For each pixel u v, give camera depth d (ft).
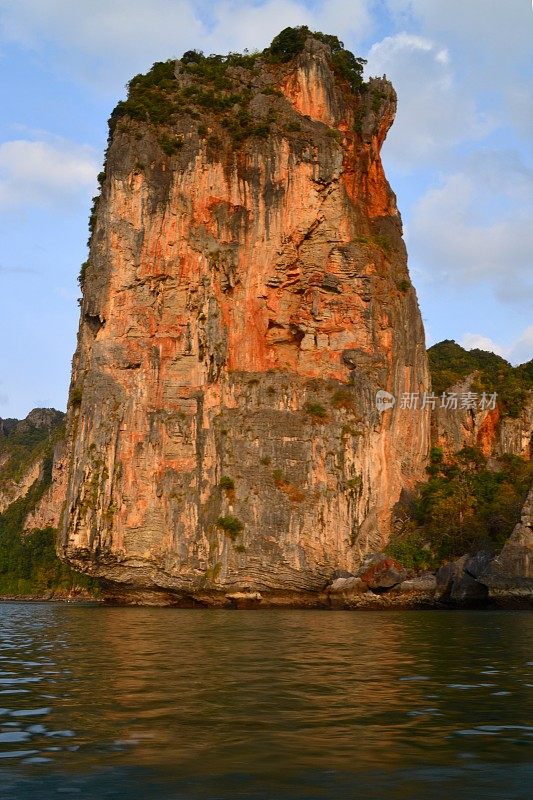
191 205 234.17
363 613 178.29
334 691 61.26
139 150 234.58
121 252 231.09
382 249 247.91
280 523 214.90
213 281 231.50
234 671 73.10
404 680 67.15
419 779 38.60
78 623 148.36
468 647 95.45
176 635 116.98
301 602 215.10
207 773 39.47
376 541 219.82
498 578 187.93
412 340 248.32
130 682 66.13
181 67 250.57
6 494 562.25
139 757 42.16
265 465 220.02
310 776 39.01
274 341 236.22
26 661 82.12
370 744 44.78
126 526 218.79
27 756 42.37
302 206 238.89
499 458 268.00
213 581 212.23
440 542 217.36
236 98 246.06
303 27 259.19
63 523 230.48
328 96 254.47
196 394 224.74
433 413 272.92
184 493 219.00
